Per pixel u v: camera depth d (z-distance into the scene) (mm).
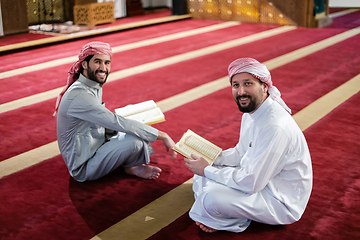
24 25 8906
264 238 2234
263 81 2064
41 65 6379
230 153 2475
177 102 4645
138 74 5801
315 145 3475
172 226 2371
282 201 2195
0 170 3072
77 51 7414
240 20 11000
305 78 5574
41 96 4883
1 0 8320
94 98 2629
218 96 4852
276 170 2150
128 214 2500
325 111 4301
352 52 7086
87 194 2727
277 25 10281
